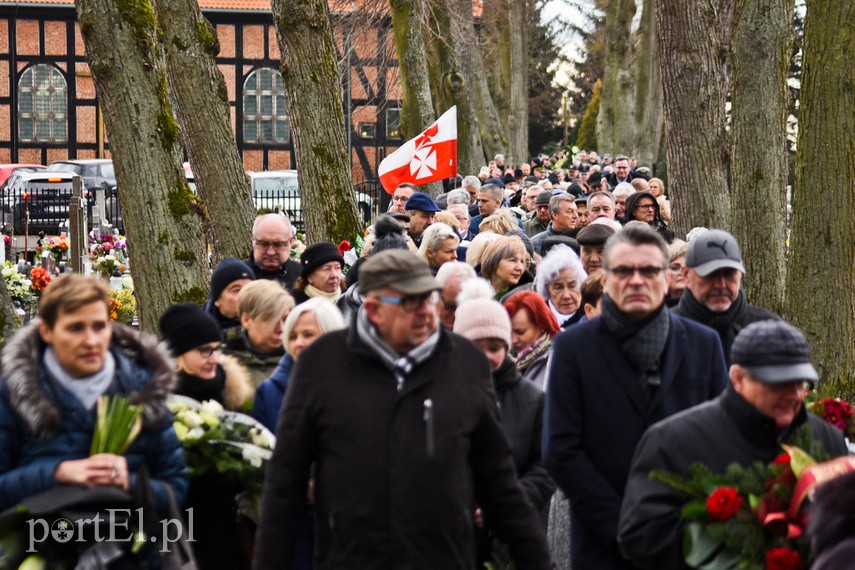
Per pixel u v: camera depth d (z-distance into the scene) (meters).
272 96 59.91
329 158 16.53
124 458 5.34
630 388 6.09
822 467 4.79
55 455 5.23
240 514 6.40
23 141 58.75
